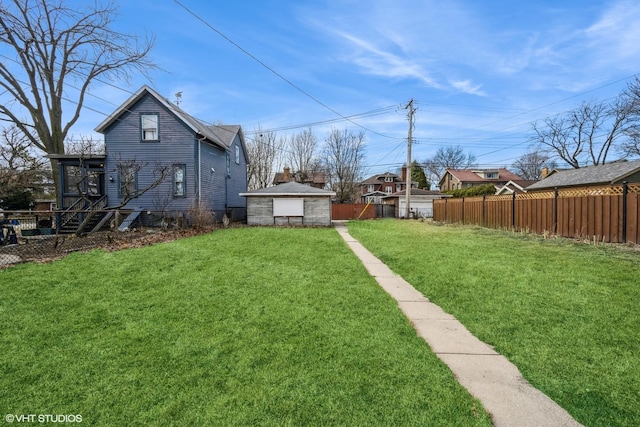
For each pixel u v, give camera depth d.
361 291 5.24
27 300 4.59
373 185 53.12
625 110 26.48
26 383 2.71
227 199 21.34
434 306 4.71
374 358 3.12
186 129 16.16
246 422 2.25
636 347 3.29
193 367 2.94
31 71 16.42
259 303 4.61
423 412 2.36
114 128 15.98
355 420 2.27
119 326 3.81
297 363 3.02
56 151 17.28
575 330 3.71
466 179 47.50
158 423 2.24
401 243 10.24
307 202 18.30
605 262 6.55
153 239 10.20
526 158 50.62
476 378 2.82
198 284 5.46
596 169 21.00
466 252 8.22
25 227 14.12
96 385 2.68
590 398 2.54
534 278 5.66
